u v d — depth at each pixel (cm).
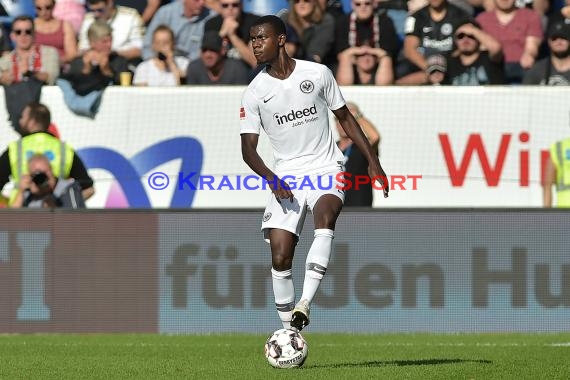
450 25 4662
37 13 4894
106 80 4681
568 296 4081
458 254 4097
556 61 4647
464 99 4272
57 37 4891
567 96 4250
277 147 2273
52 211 4169
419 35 4697
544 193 4256
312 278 2177
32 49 4825
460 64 4653
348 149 4247
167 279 4153
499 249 4094
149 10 4931
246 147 2269
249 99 2256
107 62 4772
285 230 2239
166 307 4153
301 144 2247
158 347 3297
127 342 3619
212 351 3086
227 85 4631
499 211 4091
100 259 4162
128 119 4384
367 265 4103
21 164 4375
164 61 4853
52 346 3362
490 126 4275
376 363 2544
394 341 3612
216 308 4134
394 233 4103
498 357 2770
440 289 4097
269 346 2242
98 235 4162
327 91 2244
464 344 3400
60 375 2252
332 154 2270
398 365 2428
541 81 4669
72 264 4166
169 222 4150
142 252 4159
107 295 4162
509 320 4088
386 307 4100
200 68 4684
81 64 4750
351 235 4109
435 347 3250
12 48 4909
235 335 4041
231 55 4759
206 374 2223
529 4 4778
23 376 2236
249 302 4125
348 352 3039
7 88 4400
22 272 4169
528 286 4091
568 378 2119
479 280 4094
